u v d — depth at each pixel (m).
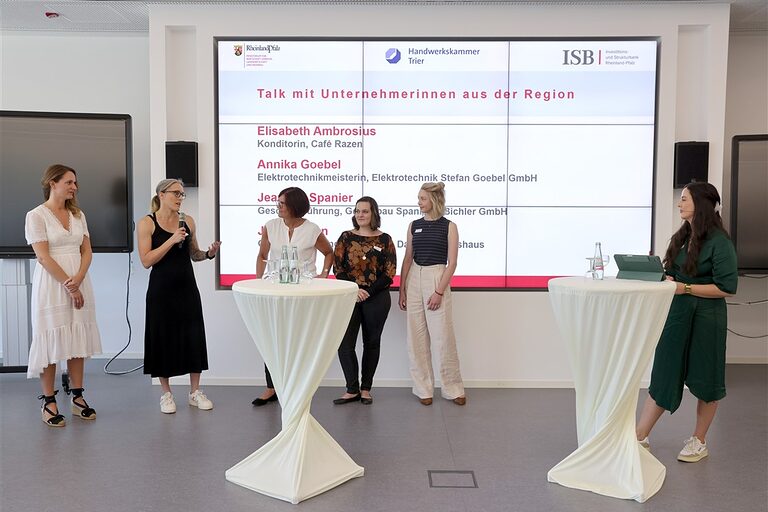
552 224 5.02
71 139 5.02
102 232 5.10
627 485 2.97
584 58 4.96
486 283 5.04
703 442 3.43
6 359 5.15
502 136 5.00
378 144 5.02
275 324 2.95
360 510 2.82
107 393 4.79
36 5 5.06
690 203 3.32
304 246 4.28
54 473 3.22
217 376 5.06
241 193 5.04
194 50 5.09
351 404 4.51
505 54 4.97
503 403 4.55
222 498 2.94
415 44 4.97
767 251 5.13
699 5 4.89
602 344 2.98
